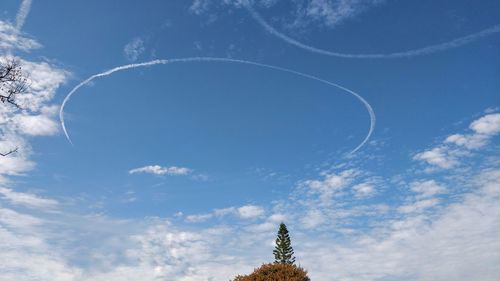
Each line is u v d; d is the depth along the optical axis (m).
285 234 58.34
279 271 26.39
